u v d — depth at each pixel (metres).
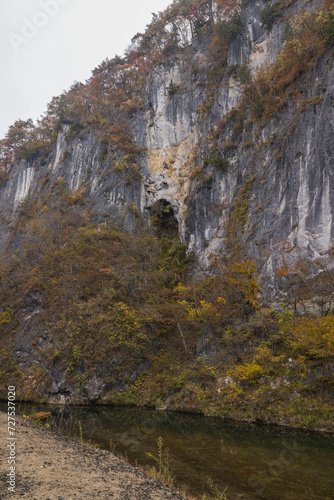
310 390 15.12
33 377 23.98
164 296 28.09
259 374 17.00
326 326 15.43
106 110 51.56
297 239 21.72
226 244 28.16
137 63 54.03
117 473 8.37
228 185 32.59
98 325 24.52
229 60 39.97
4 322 28.84
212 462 10.33
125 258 30.91
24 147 65.94
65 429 14.31
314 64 26.25
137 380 22.77
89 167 46.78
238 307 21.52
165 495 7.25
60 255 32.25
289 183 24.25
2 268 35.59
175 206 39.56
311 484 8.66
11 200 60.66
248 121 32.00
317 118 23.73
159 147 43.81
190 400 18.67
